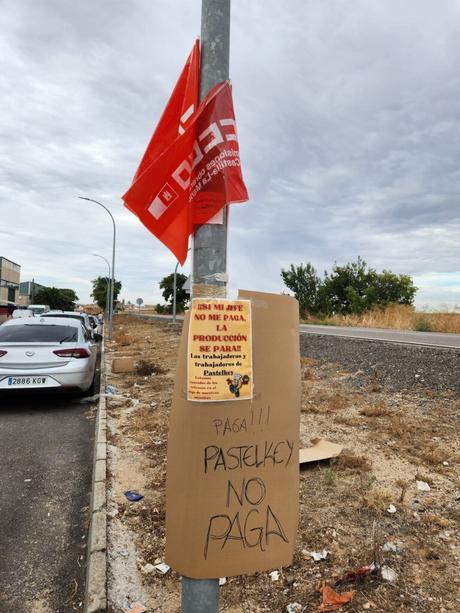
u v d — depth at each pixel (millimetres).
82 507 4094
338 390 8148
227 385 2035
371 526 3439
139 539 3420
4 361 7469
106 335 27781
